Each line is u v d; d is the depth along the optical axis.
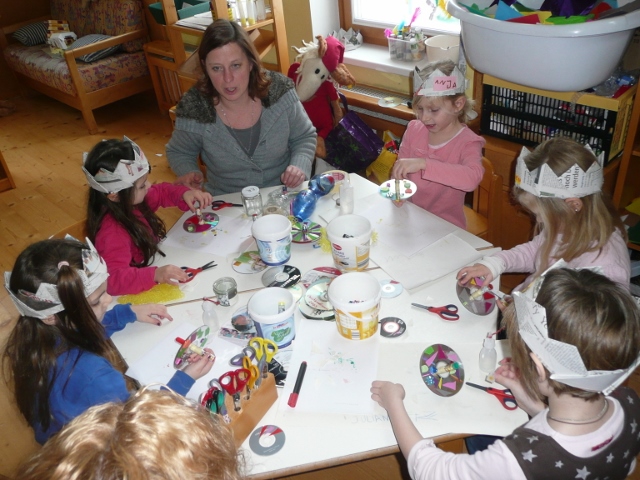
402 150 2.06
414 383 1.13
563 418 0.90
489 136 2.35
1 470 1.89
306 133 2.20
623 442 0.90
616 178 2.19
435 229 1.61
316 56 2.82
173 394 0.75
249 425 1.06
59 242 1.19
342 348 1.22
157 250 1.63
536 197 1.37
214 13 2.97
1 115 5.02
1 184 3.76
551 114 2.11
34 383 1.14
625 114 1.98
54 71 4.47
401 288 1.39
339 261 1.46
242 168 2.13
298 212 1.69
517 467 0.87
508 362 1.13
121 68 4.54
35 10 5.34
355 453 1.02
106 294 1.27
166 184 1.94
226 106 2.03
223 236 1.69
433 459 0.96
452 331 1.25
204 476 0.65
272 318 1.18
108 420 0.67
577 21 1.63
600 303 0.86
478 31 1.74
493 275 1.40
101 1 4.71
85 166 1.56
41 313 1.13
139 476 0.60
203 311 1.34
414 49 2.96
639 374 1.98
